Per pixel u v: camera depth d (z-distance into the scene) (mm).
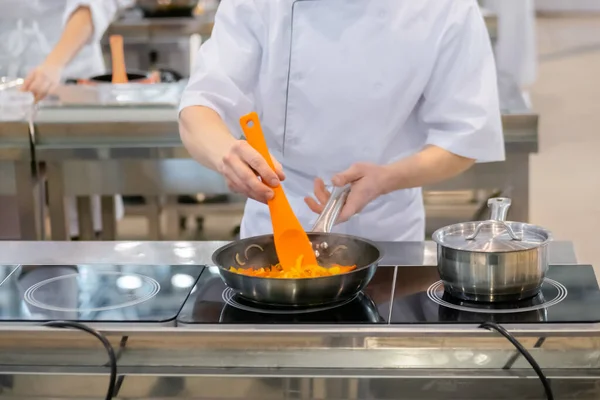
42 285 1279
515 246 1154
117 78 2795
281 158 1781
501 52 4695
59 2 3035
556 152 5102
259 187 1251
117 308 1173
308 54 1639
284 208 1260
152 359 1108
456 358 1089
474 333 1075
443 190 2539
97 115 2498
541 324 1091
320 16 1618
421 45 1623
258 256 1294
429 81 1678
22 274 1335
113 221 3246
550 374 1071
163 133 2494
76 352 1116
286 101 1695
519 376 1068
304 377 1074
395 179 1543
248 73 1688
